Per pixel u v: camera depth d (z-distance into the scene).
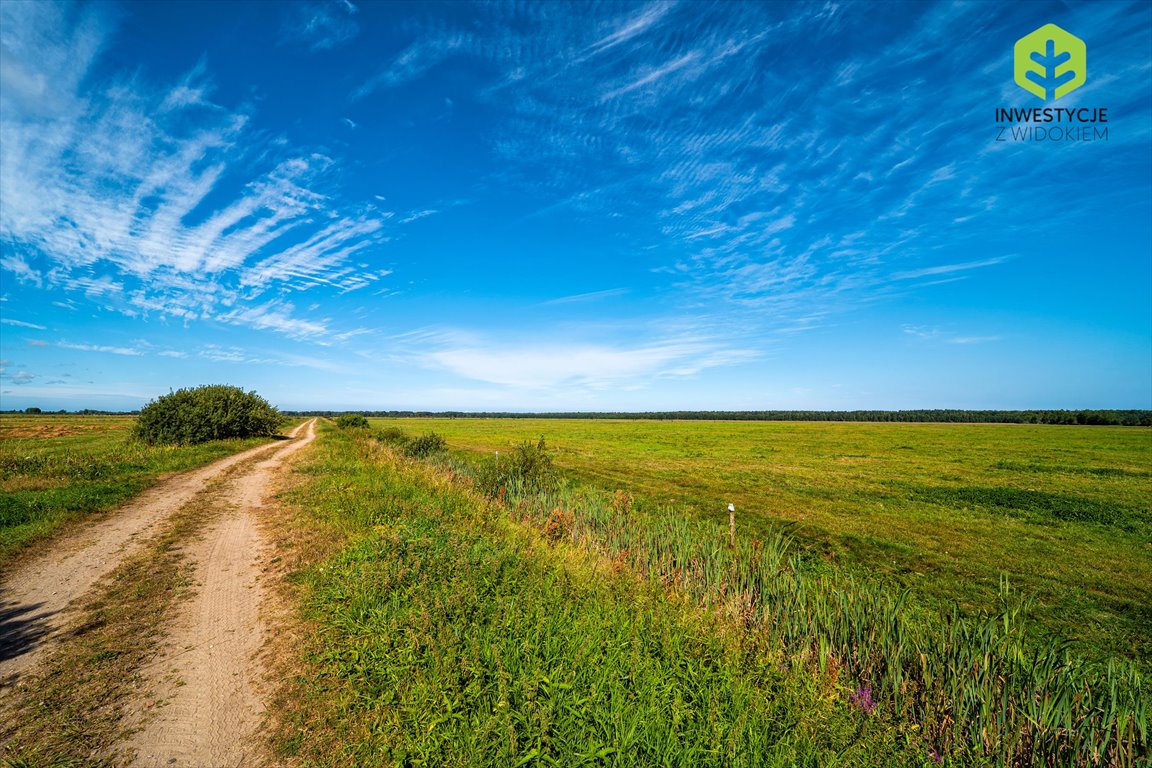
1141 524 14.37
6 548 8.87
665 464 29.91
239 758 3.79
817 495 19.27
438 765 3.52
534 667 4.33
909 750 3.75
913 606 8.23
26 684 4.76
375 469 18.28
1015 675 4.14
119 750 3.85
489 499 13.28
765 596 6.28
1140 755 3.76
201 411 32.53
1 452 21.09
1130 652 7.05
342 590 6.59
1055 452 37.22
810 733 3.70
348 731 4.04
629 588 6.35
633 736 3.55
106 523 11.07
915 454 36.09
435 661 4.53
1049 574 10.27
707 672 4.39
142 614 6.39
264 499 14.07
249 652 5.39
